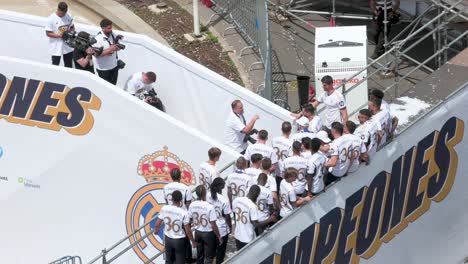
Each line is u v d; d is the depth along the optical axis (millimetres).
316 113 27609
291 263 24203
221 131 29984
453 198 26875
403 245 26469
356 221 24984
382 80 33969
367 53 34531
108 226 30109
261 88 33906
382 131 24422
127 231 29719
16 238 31469
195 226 24109
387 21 34375
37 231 31156
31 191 30938
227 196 26078
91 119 29328
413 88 26812
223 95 29438
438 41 31875
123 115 28766
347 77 31234
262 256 23703
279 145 25422
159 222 24578
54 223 30859
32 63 29641
